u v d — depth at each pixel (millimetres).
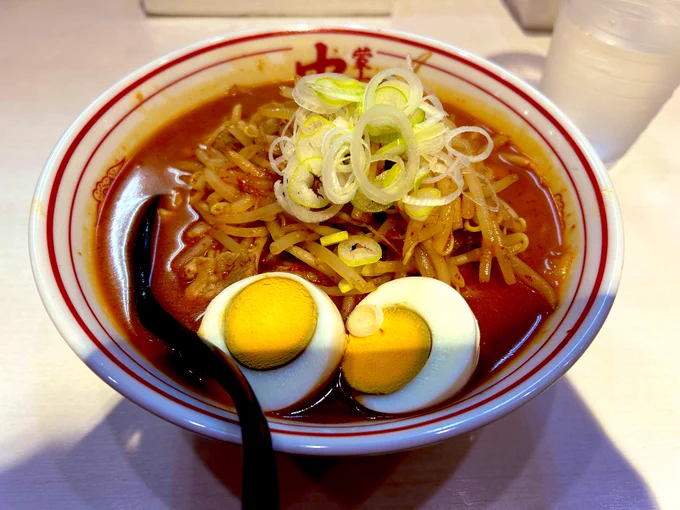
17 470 178
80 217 202
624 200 279
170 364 175
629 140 298
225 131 253
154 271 213
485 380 181
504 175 245
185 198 237
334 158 199
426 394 173
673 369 216
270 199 223
